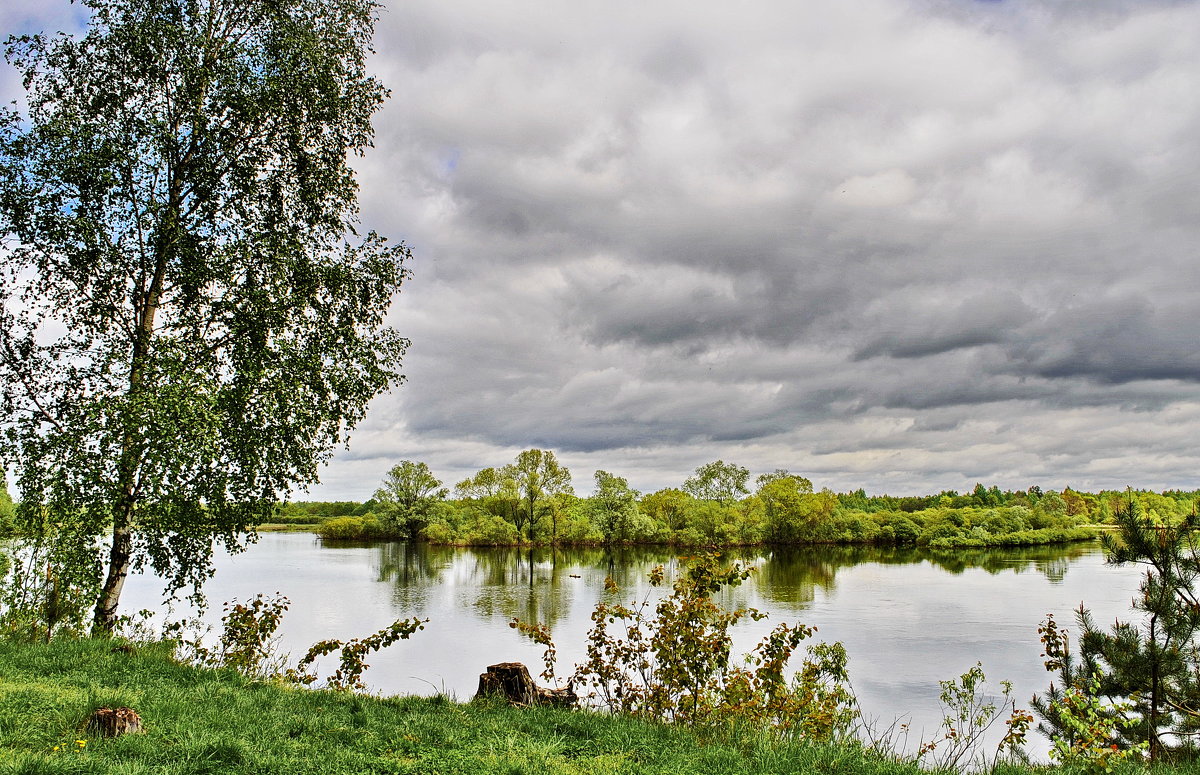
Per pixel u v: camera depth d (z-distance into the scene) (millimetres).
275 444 15281
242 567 59969
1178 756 10539
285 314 15680
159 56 15539
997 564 67875
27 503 13531
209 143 15789
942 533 100062
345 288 16641
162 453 13102
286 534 119875
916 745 15109
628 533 91812
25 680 9422
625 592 44188
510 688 11164
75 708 7867
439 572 56844
